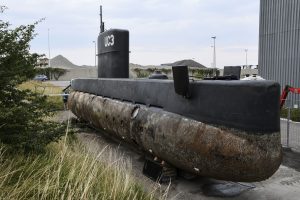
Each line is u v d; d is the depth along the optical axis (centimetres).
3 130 465
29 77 522
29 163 453
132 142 668
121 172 514
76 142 677
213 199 505
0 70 472
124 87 720
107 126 777
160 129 539
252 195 520
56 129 527
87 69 6650
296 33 1531
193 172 510
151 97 605
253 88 413
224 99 441
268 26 1684
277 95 414
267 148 414
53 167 452
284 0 1588
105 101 802
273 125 415
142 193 474
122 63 899
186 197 511
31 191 384
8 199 353
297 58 1530
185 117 504
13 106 476
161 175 571
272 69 1670
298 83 1525
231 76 535
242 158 420
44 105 534
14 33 489
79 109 986
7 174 381
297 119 1229
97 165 488
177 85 491
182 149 489
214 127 453
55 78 6094
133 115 639
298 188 548
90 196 396
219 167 446
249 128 416
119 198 421
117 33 887
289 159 720
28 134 482
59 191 382
